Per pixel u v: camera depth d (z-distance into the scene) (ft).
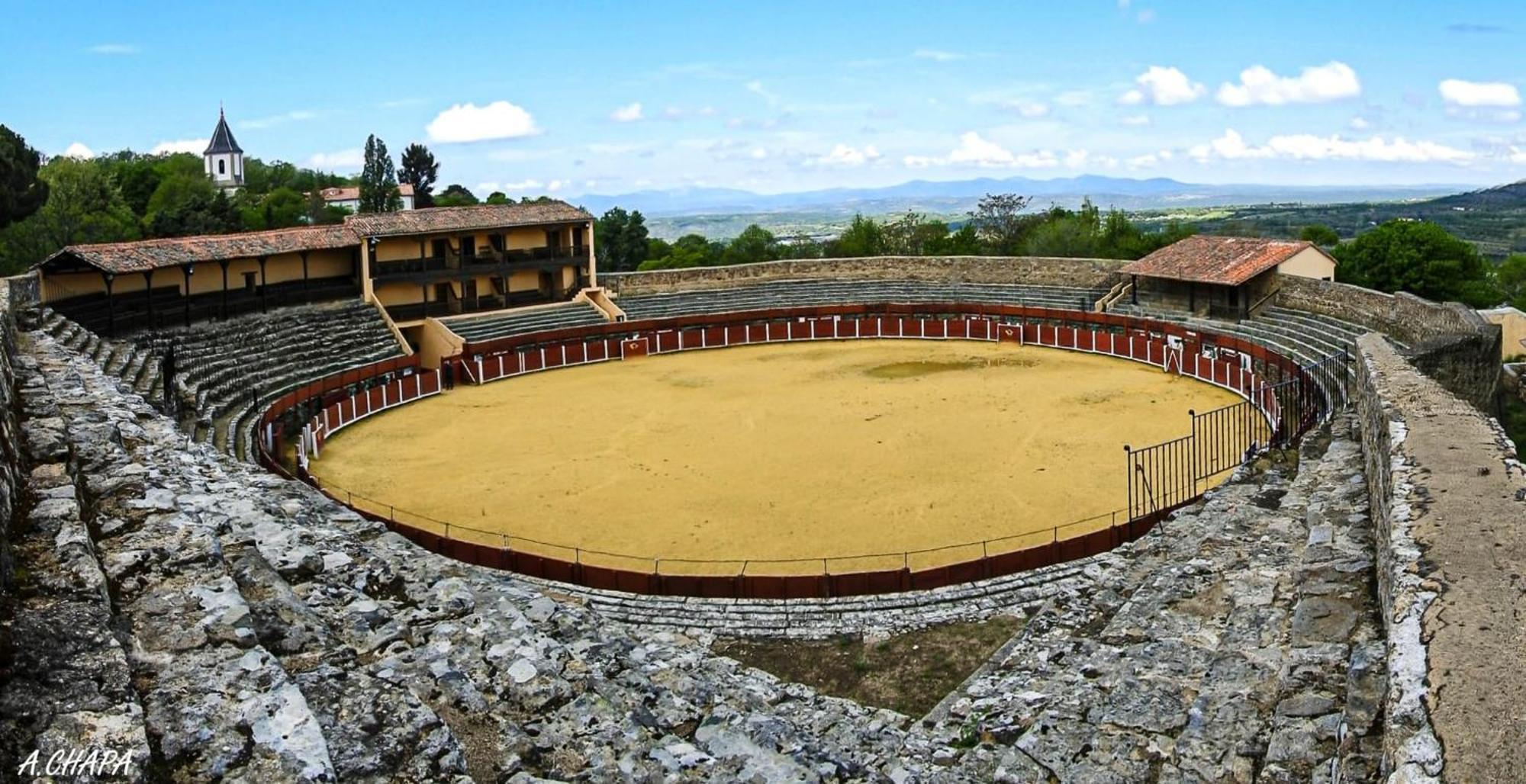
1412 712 28.96
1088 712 47.11
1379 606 46.78
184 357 178.70
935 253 388.16
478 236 260.83
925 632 82.23
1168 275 233.76
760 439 163.32
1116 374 207.10
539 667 41.96
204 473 62.80
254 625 36.86
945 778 44.29
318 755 26.81
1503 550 39.22
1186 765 39.65
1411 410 63.16
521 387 216.33
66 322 159.53
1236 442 146.72
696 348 257.14
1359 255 268.00
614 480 142.20
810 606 89.86
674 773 35.37
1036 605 86.12
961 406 182.19
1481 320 138.31
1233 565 61.93
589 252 273.33
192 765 26.12
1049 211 423.23
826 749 41.47
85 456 51.57
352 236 234.79
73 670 28.07
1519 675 29.94
